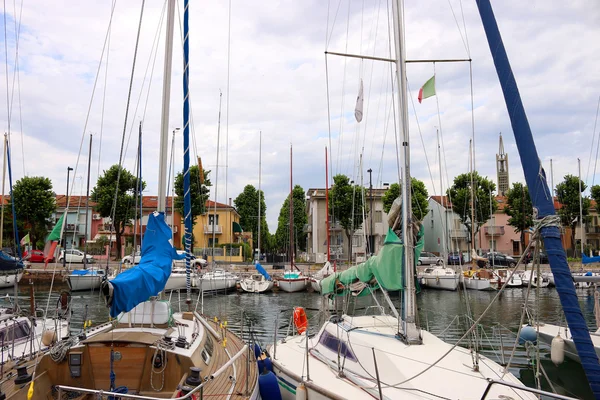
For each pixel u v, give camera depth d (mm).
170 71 8352
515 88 4777
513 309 21625
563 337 11117
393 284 8344
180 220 47062
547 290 30047
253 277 32250
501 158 74062
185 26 9195
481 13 5105
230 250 45906
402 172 8305
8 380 6867
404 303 8266
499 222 52875
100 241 41375
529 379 10391
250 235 59156
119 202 36844
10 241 31750
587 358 4148
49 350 7047
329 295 10609
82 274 24312
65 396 6668
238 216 57000
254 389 6898
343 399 6742
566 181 42125
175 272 27938
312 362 8797
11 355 8492
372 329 8984
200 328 8836
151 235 7500
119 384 6742
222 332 10711
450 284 30203
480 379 6844
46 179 38531
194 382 5906
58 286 26656
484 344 13430
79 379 6781
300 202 59312
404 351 7719
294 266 35844
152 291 6414
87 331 8250
